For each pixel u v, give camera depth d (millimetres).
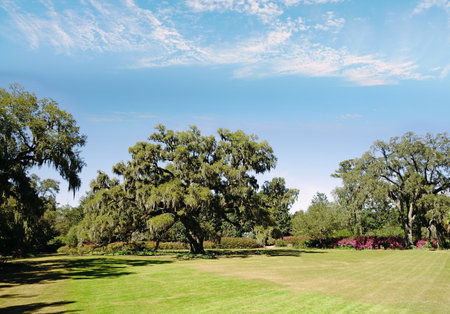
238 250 34969
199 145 27203
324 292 9234
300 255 26562
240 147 26906
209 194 23719
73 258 24984
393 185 35812
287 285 10633
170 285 10789
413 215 36594
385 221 50188
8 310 7254
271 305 7512
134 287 10414
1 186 17578
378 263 19000
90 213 25125
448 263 18531
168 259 23375
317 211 37469
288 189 28766
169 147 26562
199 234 27266
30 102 17406
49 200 34219
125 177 24625
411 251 31328
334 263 19219
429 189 34281
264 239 25688
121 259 23594
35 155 17641
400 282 11242
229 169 24891
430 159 34688
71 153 18875
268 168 27672
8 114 16469
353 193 37156
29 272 15086
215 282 11398
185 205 24844
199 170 25547
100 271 15406
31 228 24078
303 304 7602
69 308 7371
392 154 36594
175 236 42062
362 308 7172
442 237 34875
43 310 7211
